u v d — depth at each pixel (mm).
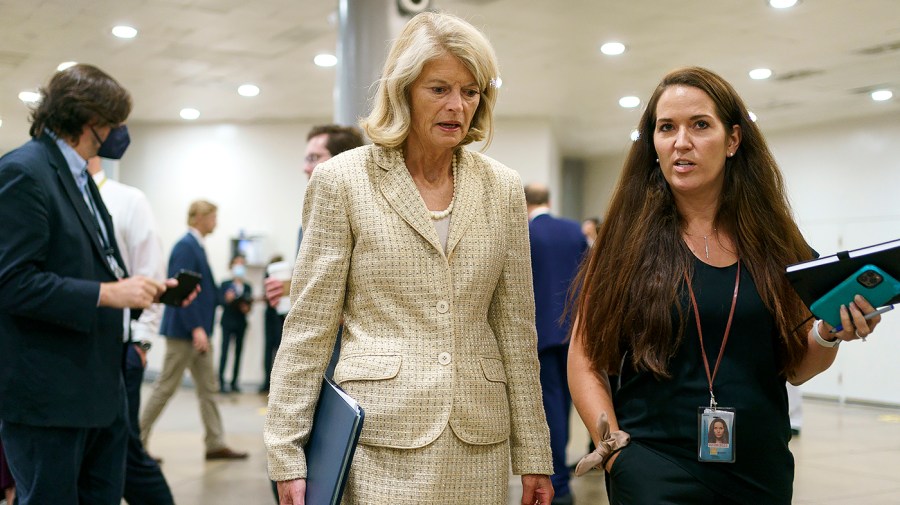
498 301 1869
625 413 1873
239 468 5629
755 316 1789
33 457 2416
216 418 5980
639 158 1997
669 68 8594
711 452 1726
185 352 5754
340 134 3188
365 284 1742
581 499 4672
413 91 1754
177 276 2898
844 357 10523
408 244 1730
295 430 1736
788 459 1800
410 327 1719
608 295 1898
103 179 3609
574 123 11477
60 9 6961
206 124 11680
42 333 2410
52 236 2438
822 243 10914
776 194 1909
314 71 8891
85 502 2660
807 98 9641
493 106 1851
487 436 1738
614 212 1995
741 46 7734
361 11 4770
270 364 10508
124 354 2734
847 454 6418
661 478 1762
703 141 1852
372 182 1773
